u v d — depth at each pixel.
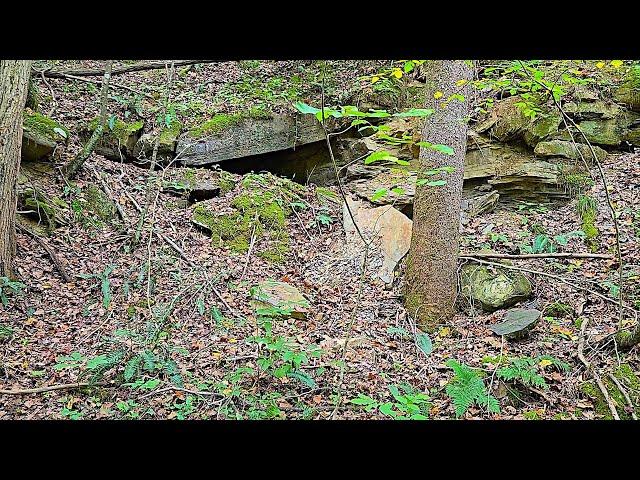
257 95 10.05
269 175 8.80
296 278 7.11
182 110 9.50
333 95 9.81
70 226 7.04
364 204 8.02
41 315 5.69
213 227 7.62
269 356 5.11
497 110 8.67
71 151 7.97
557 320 5.86
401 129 8.82
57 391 4.65
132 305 6.04
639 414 4.49
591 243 6.92
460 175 6.11
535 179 7.98
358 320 6.25
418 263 6.23
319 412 4.59
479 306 6.24
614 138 8.41
